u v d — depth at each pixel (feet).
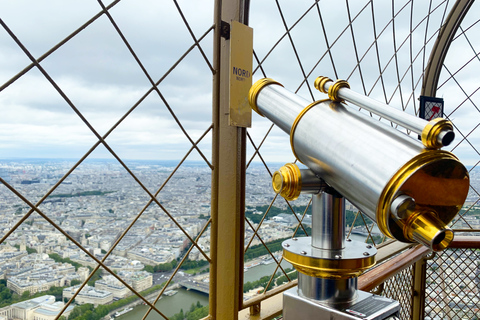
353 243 2.30
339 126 1.81
